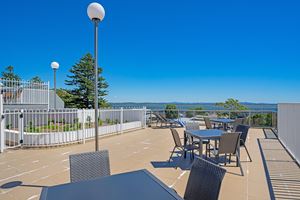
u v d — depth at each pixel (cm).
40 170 451
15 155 575
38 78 2434
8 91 988
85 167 238
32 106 1073
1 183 380
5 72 2923
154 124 1307
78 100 2167
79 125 753
